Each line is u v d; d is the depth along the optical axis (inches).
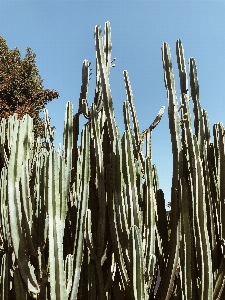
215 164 95.7
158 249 93.0
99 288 82.0
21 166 76.4
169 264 82.1
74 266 78.4
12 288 84.8
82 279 86.4
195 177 82.0
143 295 73.4
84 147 84.6
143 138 112.3
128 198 81.0
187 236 79.0
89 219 82.8
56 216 70.1
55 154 72.7
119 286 83.7
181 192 80.6
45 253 78.4
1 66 450.3
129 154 82.3
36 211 82.3
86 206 82.5
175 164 85.4
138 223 80.7
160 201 98.0
